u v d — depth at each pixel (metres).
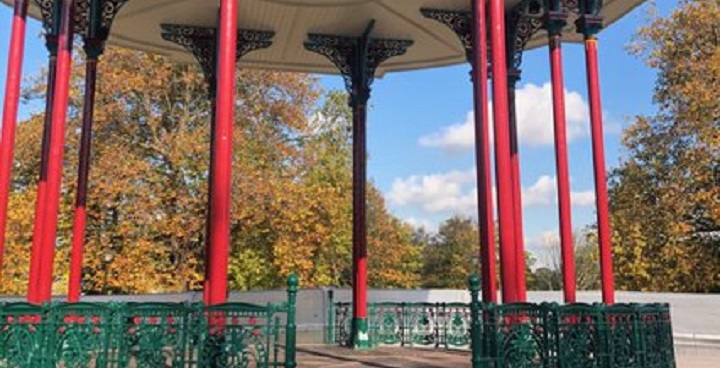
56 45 10.71
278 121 23.03
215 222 7.52
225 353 6.28
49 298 8.94
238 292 17.58
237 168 20.55
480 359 6.80
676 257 20.56
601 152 10.15
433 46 14.61
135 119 21.11
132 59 20.73
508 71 12.38
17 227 18.73
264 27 13.86
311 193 21.75
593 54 10.44
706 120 19.66
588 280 40.88
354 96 14.12
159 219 20.14
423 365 10.11
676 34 21.16
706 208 20.09
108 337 6.20
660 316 8.17
